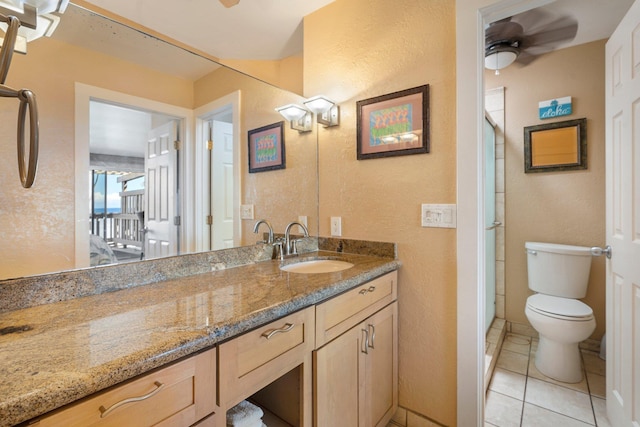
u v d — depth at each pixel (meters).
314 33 1.95
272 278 1.30
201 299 1.01
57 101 1.05
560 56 2.45
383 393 1.51
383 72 1.70
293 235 1.89
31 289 0.95
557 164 2.47
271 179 1.78
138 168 1.26
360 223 1.81
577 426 1.62
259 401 1.22
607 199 1.60
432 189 1.55
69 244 1.06
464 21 1.43
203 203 1.49
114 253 1.17
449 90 1.50
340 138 1.89
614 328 1.54
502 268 2.72
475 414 1.43
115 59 1.21
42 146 1.01
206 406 0.77
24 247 0.97
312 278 1.29
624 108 1.42
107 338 0.72
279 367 0.97
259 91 1.75
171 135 1.38
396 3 1.66
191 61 1.46
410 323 1.62
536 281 2.42
